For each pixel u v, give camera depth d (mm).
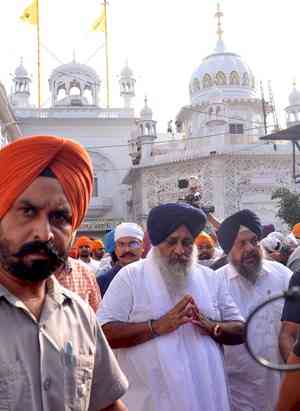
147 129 34281
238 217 4012
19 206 1752
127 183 37156
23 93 45719
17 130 30484
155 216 3383
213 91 32156
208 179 30344
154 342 3203
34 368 1695
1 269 1789
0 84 22609
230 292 3977
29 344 1717
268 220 30234
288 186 30594
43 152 1773
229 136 31609
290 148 30375
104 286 5105
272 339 3643
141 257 5184
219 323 3342
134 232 5078
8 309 1728
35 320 1756
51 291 1871
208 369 3191
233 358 3750
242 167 30469
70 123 42469
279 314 3721
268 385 3668
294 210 24922
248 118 36719
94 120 42500
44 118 42031
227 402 3205
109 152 42562
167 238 3340
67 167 1827
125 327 3268
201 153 30125
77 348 1846
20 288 1788
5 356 1648
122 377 2066
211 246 6641
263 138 11711
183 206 3377
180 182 14258
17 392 1632
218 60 37938
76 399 1773
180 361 3145
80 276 4727
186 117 38531
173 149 34125
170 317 3174
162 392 3143
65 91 47031
